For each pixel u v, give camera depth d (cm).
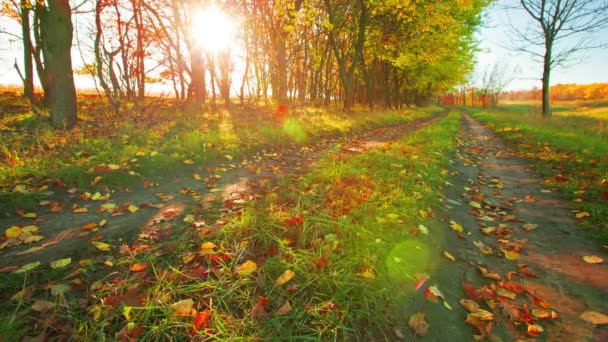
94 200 355
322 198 357
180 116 960
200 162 546
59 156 464
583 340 178
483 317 192
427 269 248
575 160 604
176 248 250
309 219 285
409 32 1697
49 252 238
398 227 301
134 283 204
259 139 747
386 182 429
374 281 215
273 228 276
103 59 780
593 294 221
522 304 212
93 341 159
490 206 409
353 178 433
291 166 575
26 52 1157
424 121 2030
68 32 704
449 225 338
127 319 169
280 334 168
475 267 260
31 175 389
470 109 5203
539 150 766
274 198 355
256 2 1309
